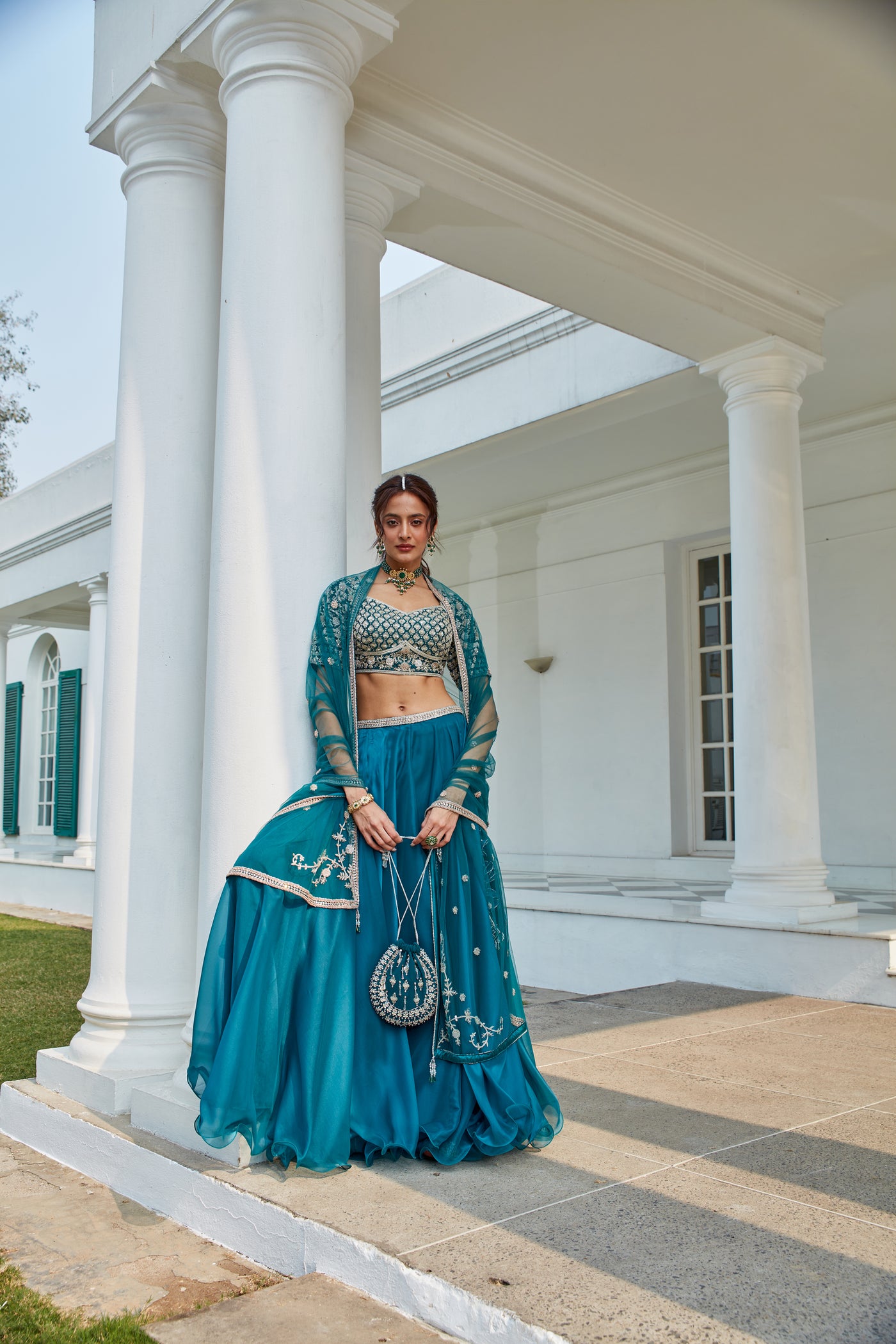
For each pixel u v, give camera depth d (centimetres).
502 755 1195
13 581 1530
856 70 458
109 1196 308
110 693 389
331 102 345
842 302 683
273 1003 265
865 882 863
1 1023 580
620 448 981
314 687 298
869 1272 201
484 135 497
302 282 327
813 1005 532
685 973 618
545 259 558
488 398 891
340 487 329
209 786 313
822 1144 288
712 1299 189
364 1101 274
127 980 372
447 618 308
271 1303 214
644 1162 272
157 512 389
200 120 398
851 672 885
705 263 609
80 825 1480
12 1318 224
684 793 1032
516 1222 229
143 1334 207
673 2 412
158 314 397
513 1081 286
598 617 1105
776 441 646
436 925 285
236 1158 276
